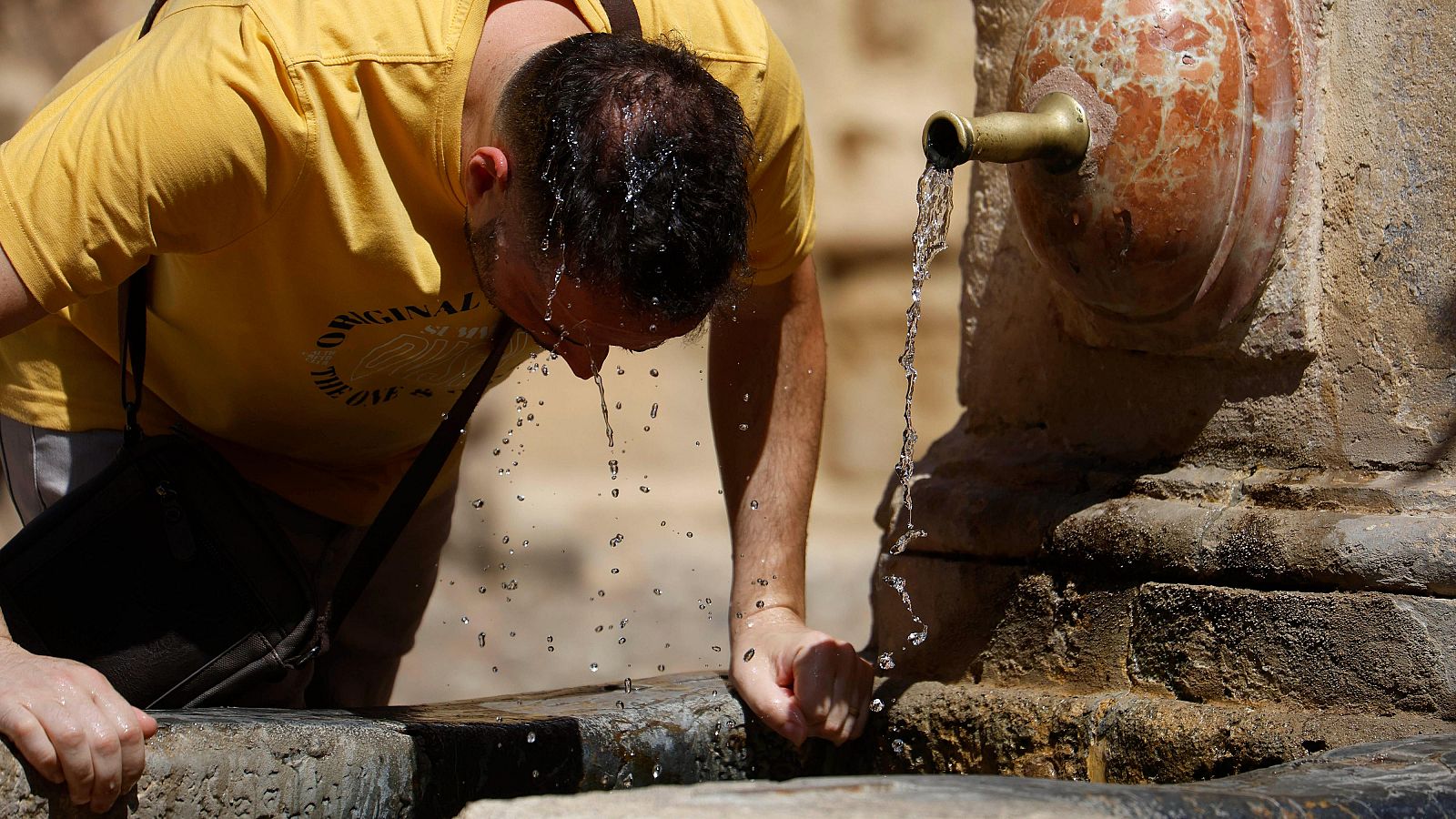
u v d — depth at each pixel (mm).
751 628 5613
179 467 5125
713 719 5551
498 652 14242
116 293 5367
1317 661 4711
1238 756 4625
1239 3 5008
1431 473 4773
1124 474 5609
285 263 4703
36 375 5629
